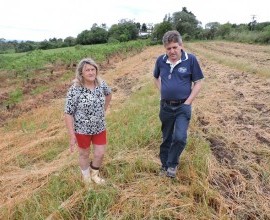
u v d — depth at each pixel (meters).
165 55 4.24
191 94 4.12
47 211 3.89
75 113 4.09
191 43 51.94
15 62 20.86
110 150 5.38
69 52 25.58
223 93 9.52
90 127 4.10
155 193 4.14
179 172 4.65
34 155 5.94
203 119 7.11
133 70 17.16
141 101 8.73
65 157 5.61
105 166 4.87
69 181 4.47
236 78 12.13
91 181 4.36
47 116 8.41
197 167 4.77
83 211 3.91
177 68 4.08
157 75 4.40
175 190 4.20
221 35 68.69
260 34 48.72
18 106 9.88
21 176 5.03
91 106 4.02
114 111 7.94
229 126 6.67
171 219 3.71
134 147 5.57
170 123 4.38
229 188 4.42
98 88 4.07
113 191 4.13
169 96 4.14
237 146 5.70
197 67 4.07
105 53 27.84
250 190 4.39
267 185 4.52
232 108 7.89
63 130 7.12
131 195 4.11
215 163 5.00
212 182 4.50
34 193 4.30
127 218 3.71
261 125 6.77
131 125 6.48
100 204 3.94
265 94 9.25
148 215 3.72
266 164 5.05
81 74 3.95
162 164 4.72
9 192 4.64
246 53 27.17
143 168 4.80
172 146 4.23
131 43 41.75
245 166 4.98
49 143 6.38
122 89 11.91
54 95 11.38
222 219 3.69
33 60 20.83
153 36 57.59
